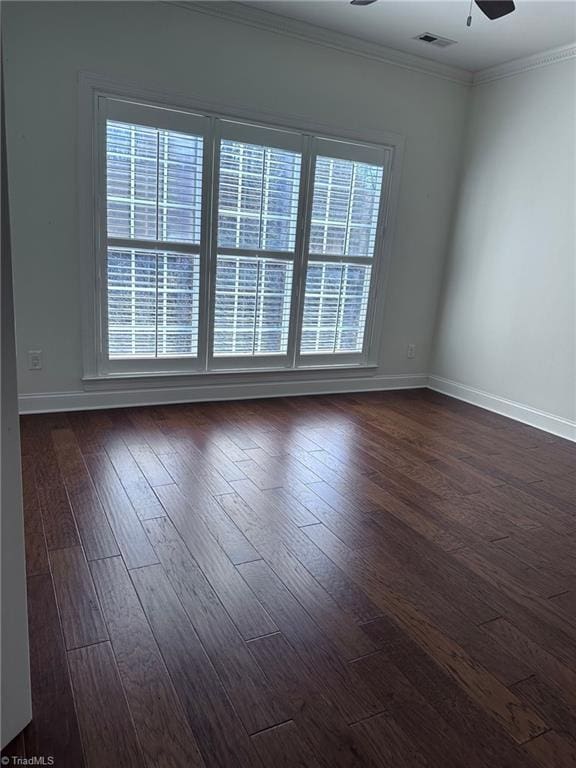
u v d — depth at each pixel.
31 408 3.48
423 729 1.38
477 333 4.49
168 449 3.09
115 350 3.61
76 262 3.37
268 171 3.78
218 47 3.44
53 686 1.43
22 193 3.15
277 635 1.68
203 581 1.92
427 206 4.54
